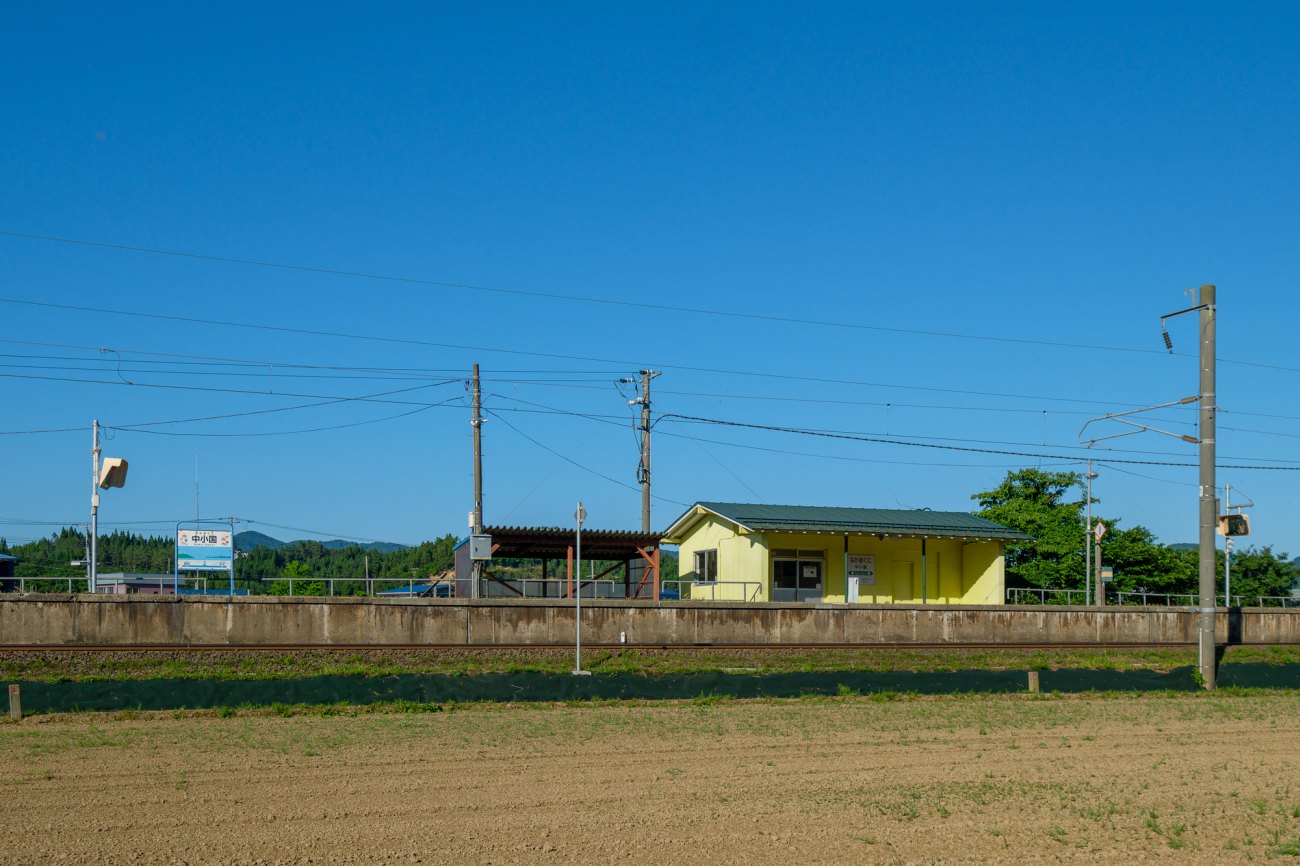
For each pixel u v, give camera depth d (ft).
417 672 89.92
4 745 55.16
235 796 42.98
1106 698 83.92
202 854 34.68
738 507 146.20
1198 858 36.55
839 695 81.82
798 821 39.96
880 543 149.28
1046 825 40.16
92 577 107.34
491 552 117.39
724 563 146.92
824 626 113.60
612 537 119.75
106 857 34.09
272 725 63.67
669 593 157.38
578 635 88.43
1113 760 54.70
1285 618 133.80
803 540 143.74
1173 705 79.51
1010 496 187.62
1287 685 95.81
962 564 154.10
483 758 52.13
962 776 49.29
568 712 71.05
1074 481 185.98
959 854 36.11
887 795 44.68
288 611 98.58
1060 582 178.60
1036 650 111.75
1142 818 41.57
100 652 87.97
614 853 35.50
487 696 76.38
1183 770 52.11
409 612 101.24
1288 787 48.08
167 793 43.39
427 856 34.88
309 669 89.76
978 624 119.85
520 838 37.17
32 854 34.35
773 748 56.39
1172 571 183.93
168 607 95.76
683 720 66.95
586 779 47.19
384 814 40.24
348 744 56.08
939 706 76.33
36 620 92.89
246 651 90.89
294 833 37.37
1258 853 37.19
